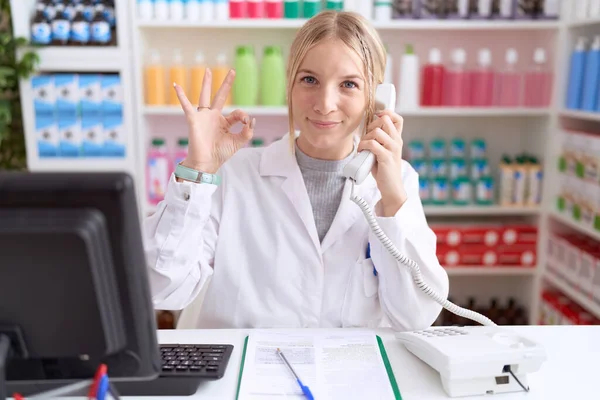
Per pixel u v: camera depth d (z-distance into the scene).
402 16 2.45
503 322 2.84
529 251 2.63
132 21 2.34
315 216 1.30
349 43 1.12
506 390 0.88
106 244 0.63
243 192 1.31
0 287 0.62
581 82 2.32
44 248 0.60
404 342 1.02
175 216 1.09
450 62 2.70
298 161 1.31
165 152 2.54
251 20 2.35
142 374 0.71
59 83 2.38
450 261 2.61
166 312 2.61
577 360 0.99
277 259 1.27
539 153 2.66
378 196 1.29
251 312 1.26
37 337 0.66
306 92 1.16
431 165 2.65
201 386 0.89
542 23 2.40
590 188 2.24
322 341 1.05
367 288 1.25
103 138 2.43
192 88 2.46
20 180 0.61
